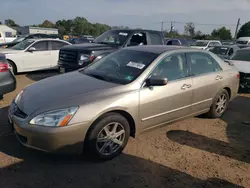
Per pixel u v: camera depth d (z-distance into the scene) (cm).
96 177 307
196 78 447
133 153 367
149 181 305
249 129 483
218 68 509
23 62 947
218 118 532
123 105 339
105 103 325
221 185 305
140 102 358
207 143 414
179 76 422
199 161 356
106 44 804
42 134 297
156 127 398
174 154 371
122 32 838
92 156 333
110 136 339
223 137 441
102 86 354
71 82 375
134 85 360
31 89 370
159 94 380
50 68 1032
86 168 323
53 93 337
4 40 2270
